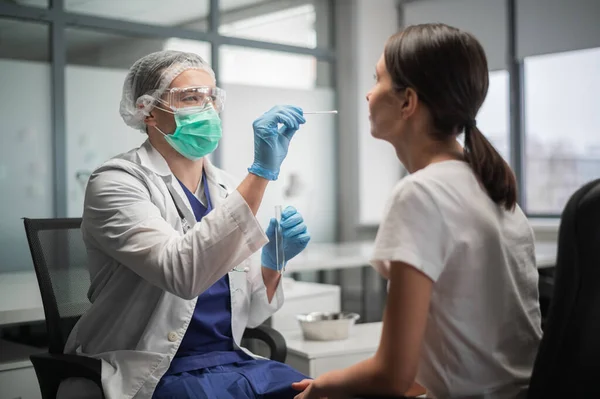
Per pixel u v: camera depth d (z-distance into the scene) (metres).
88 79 4.66
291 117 1.65
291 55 5.91
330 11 6.22
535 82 5.52
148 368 1.60
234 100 5.54
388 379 1.09
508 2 5.48
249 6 5.62
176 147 1.80
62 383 1.72
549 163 5.53
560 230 1.03
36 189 4.42
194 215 1.82
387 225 1.12
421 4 6.09
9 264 4.30
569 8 5.13
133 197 1.63
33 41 4.43
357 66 6.07
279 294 1.91
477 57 1.19
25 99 4.39
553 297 1.03
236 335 1.82
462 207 1.14
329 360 2.27
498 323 1.18
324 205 6.16
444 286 1.15
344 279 5.82
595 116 5.34
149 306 1.67
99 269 1.75
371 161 6.18
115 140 4.78
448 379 1.17
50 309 1.76
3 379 2.20
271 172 1.61
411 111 1.20
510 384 1.19
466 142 1.22
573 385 1.01
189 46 5.23
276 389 1.66
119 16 4.83
